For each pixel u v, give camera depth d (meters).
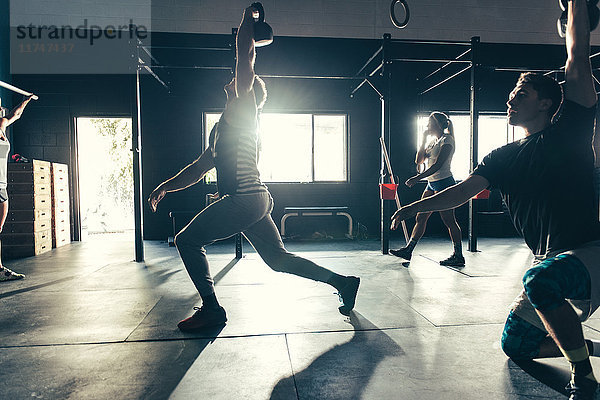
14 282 3.41
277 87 7.01
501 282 3.27
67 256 4.90
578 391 1.28
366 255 4.80
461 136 7.52
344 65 7.08
